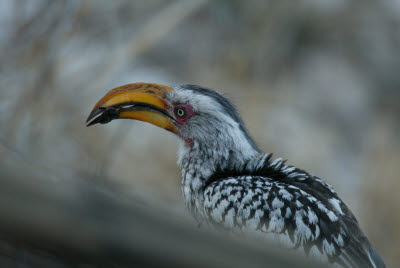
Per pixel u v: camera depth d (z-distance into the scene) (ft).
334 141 55.11
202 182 25.05
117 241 10.63
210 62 56.13
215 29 58.13
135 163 41.57
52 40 41.78
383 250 45.75
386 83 63.93
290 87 56.95
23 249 11.30
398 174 50.72
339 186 50.90
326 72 62.18
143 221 10.94
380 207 48.52
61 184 10.05
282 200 21.30
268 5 59.88
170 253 11.05
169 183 40.93
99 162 37.40
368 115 60.23
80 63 42.65
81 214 10.09
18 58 40.57
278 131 51.31
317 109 58.59
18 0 41.63
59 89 40.68
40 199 9.37
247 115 51.06
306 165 50.24
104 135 41.52
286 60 59.88
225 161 25.08
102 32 44.24
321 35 64.23
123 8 45.73
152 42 44.98
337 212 22.08
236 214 21.63
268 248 12.68
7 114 37.60
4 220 9.14
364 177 51.31
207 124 25.26
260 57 57.31
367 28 66.08
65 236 10.09
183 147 26.03
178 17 46.01
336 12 65.51
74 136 38.86
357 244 21.13
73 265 10.87
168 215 11.72
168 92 25.96
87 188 10.41
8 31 41.16
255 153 25.70
